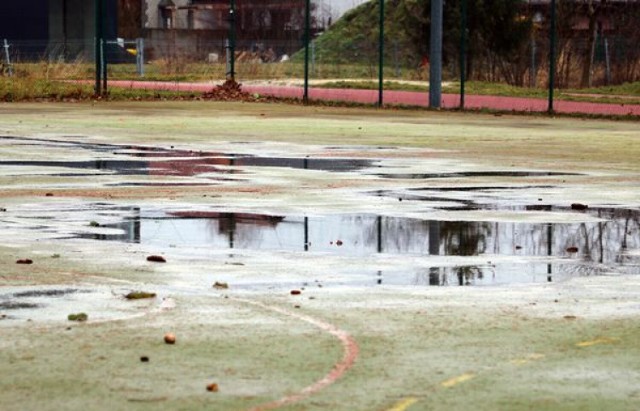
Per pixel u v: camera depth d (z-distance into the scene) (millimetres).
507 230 18203
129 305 12445
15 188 22859
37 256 15445
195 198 21625
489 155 31672
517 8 78125
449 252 16203
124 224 18406
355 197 22062
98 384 9453
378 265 15133
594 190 23656
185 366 9992
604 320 11945
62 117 44812
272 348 10617
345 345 10758
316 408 8875
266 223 18656
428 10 82062
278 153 31359
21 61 96188
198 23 125750
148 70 85875
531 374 9867
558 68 79688
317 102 56312
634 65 80750
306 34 56969
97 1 57188
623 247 16781
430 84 55500
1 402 8977
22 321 11641
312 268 14836
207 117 46219
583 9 84750
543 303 12789
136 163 28141
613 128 44531
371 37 101062
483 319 11922
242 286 13586
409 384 9516
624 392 9406
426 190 23328
